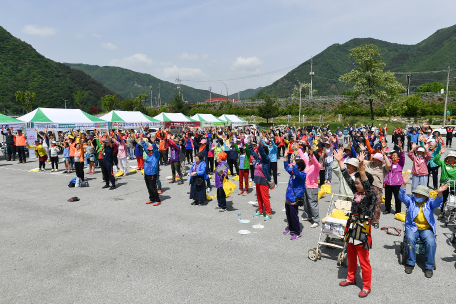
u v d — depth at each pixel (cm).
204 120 3878
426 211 463
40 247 570
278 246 570
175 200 926
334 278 450
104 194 1007
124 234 636
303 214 777
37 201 916
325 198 938
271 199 936
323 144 1010
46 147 1858
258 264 494
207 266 487
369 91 5069
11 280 449
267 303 382
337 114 6372
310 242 591
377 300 390
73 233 644
